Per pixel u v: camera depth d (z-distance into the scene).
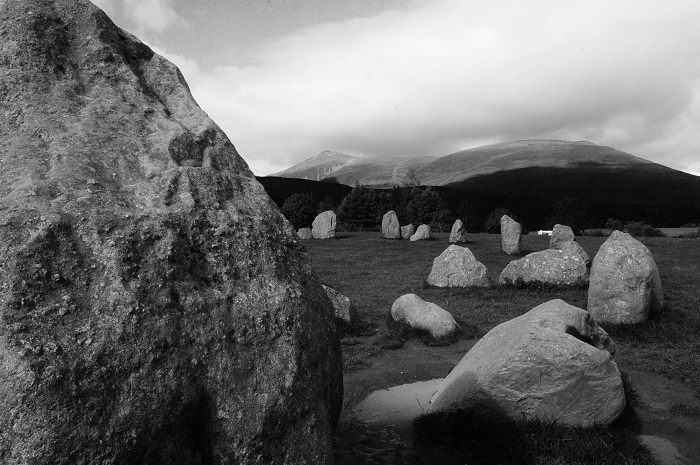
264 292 4.16
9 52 4.27
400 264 26.45
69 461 3.05
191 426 3.59
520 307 15.41
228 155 4.91
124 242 3.63
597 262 12.67
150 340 3.46
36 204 3.50
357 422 7.84
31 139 3.95
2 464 2.97
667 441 7.01
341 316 13.17
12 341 3.09
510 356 7.11
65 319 3.27
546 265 18.34
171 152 4.43
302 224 47.31
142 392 3.34
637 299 12.10
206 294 3.89
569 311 8.16
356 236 39.66
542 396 6.95
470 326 13.05
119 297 3.46
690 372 9.32
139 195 4.00
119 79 4.81
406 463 6.50
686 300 15.34
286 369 3.99
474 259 19.38
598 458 6.18
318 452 4.04
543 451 6.34
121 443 3.21
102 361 3.26
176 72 5.51
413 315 13.07
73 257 3.46
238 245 4.23
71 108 4.27
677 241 32.44
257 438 3.75
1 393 3.00
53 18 4.64
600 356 6.91
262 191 4.88
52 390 3.05
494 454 6.41
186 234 4.03
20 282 3.24
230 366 3.78
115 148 4.20
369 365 10.70
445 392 7.71
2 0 4.51
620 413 6.99
